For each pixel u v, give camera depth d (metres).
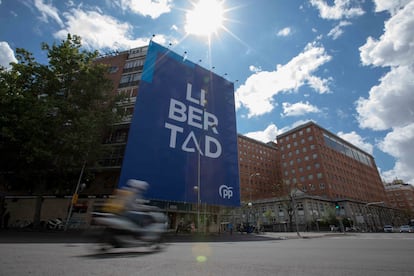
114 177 22.64
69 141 14.33
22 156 14.36
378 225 64.19
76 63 18.39
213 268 3.29
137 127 18.20
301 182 62.34
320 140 64.44
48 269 2.93
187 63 24.84
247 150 76.19
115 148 23.41
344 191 61.78
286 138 70.38
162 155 18.62
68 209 21.67
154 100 20.23
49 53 17.50
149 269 3.11
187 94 23.11
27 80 16.70
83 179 19.98
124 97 19.97
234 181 22.94
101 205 21.23
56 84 17.11
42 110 14.17
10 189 23.34
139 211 5.59
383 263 3.89
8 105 14.45
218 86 26.83
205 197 20.03
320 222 45.03
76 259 3.81
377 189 82.31
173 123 20.58
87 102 18.02
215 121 24.28
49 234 11.58
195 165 20.42
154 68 21.66
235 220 47.09
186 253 5.26
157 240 5.76
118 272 2.87
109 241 4.87
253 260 4.16
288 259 4.34
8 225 21.80
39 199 17.52
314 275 2.90
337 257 4.70
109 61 31.64
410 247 7.32
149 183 17.09
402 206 104.19
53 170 16.38
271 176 78.88
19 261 3.45
